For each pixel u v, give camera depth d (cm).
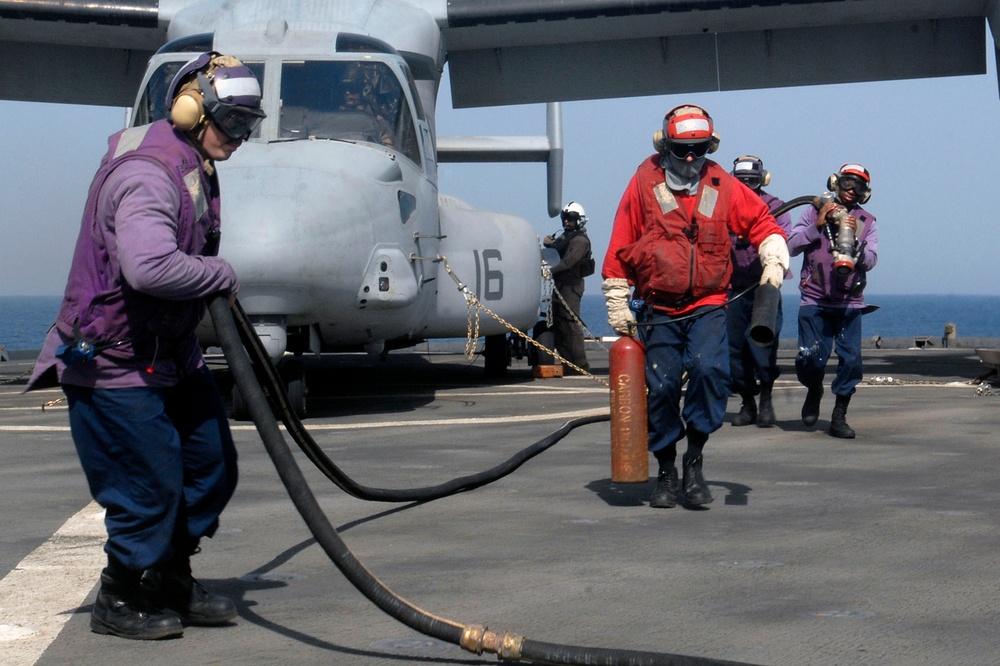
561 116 1881
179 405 353
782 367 1628
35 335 9719
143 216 323
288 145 916
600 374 1551
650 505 552
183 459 354
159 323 333
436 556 446
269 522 514
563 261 1488
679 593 386
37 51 1499
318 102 974
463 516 530
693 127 529
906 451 734
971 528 493
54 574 420
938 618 353
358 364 1864
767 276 535
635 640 332
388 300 902
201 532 358
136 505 338
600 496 582
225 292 336
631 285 564
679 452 754
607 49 1548
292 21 1079
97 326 329
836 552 448
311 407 1068
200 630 352
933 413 945
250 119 346
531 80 1566
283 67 994
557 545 465
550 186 1878
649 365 549
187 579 355
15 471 673
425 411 1020
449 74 1567
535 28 1438
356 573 319
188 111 338
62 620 362
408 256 950
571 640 333
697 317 548
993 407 991
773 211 790
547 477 643
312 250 832
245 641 339
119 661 320
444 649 329
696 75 1562
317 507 321
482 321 1219
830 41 1541
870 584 396
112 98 1534
